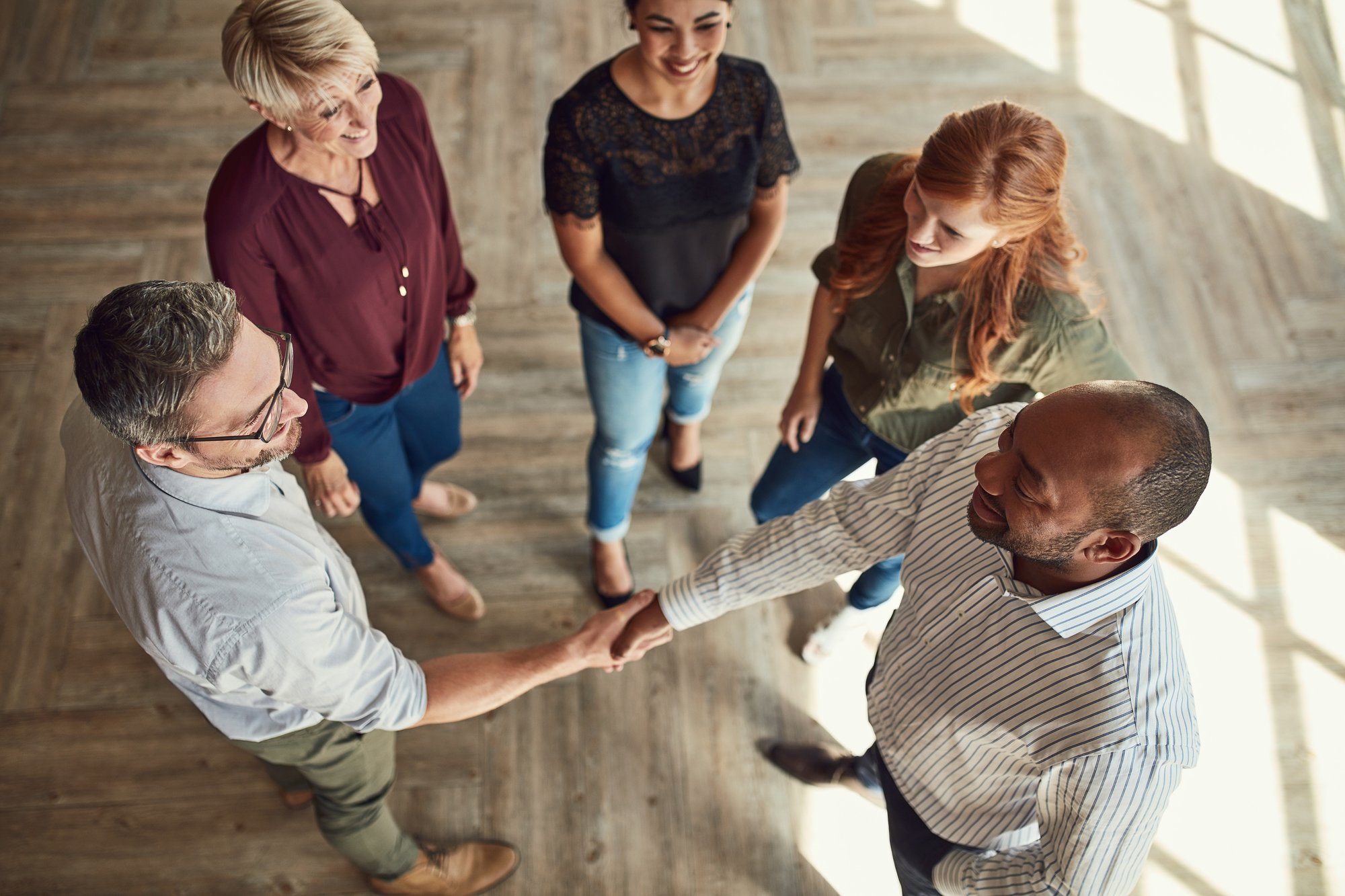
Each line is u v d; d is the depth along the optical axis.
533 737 2.50
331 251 1.71
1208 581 2.73
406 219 1.78
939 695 1.46
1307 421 2.99
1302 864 2.37
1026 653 1.32
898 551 1.57
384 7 3.75
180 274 3.15
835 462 2.22
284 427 1.28
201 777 2.43
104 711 2.50
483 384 3.02
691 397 2.51
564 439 2.95
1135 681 1.23
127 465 1.28
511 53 3.65
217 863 2.34
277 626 1.28
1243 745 2.51
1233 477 2.89
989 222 1.51
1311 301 3.21
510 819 2.40
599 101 1.75
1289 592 2.72
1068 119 3.57
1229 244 3.31
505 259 3.23
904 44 3.75
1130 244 3.30
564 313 3.15
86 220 3.24
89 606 2.62
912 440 1.99
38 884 2.31
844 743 2.52
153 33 3.66
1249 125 3.57
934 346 1.76
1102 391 1.13
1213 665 2.62
